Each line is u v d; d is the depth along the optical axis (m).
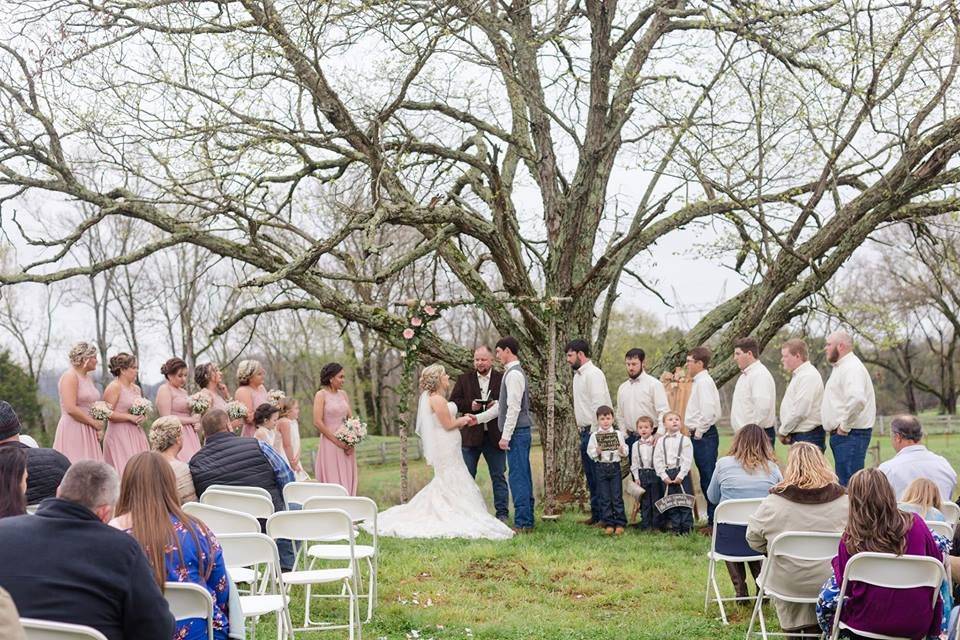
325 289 13.49
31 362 44.12
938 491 6.10
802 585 5.91
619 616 7.30
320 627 6.39
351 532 6.30
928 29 11.29
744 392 10.08
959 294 35.31
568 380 14.14
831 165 12.12
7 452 4.35
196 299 34.06
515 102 15.15
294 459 10.38
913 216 14.09
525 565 8.98
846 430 9.30
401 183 13.18
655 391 10.94
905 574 4.94
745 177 13.17
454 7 12.10
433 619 7.05
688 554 9.55
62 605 3.38
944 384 44.28
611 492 10.88
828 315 15.05
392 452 33.59
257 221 12.27
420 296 16.11
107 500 3.61
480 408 11.55
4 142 11.96
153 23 11.24
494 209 13.97
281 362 44.16
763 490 7.41
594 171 13.29
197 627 4.18
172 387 9.95
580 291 13.53
